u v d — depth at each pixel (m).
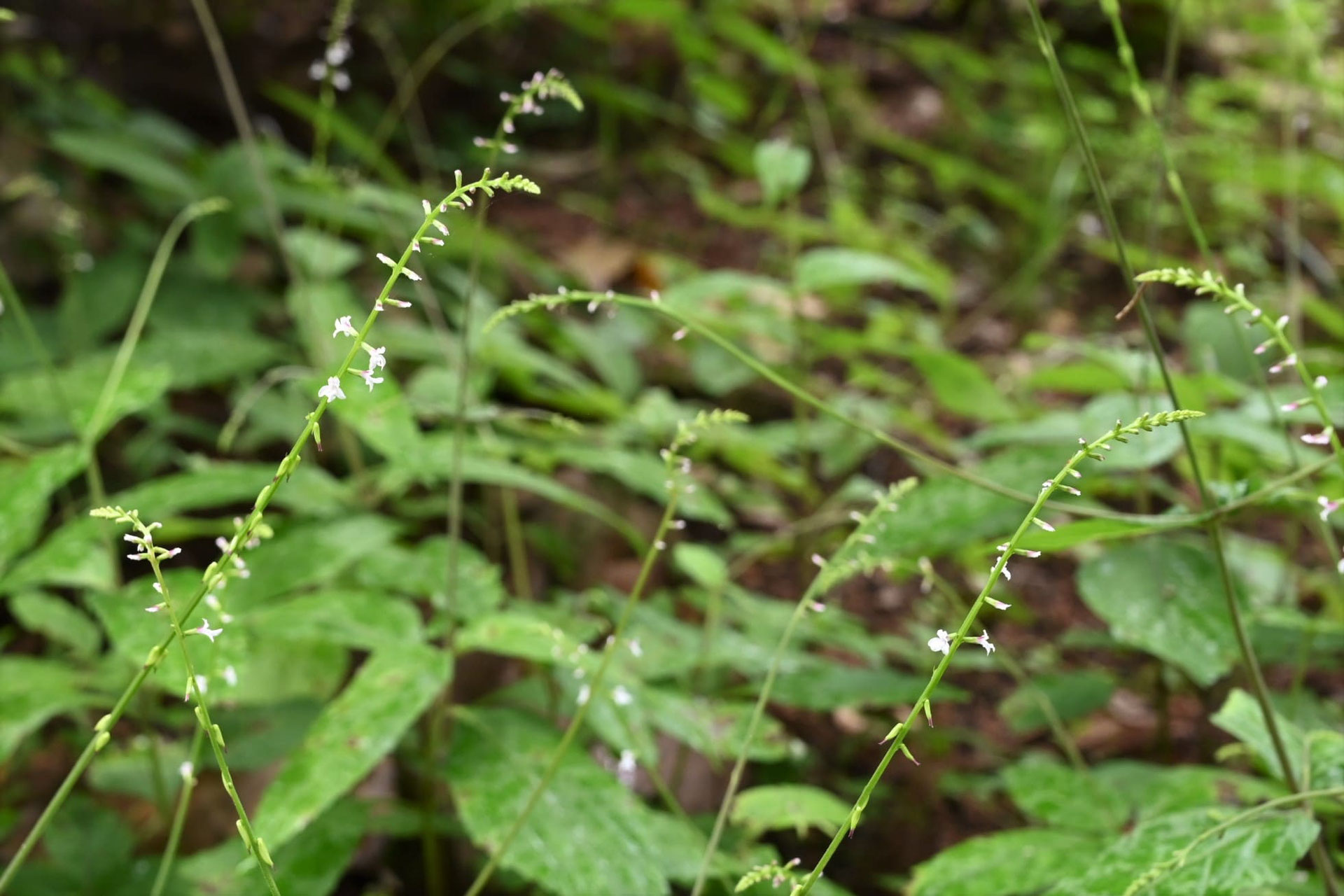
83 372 2.52
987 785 2.36
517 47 5.65
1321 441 1.34
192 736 2.29
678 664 2.08
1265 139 5.41
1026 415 3.34
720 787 2.34
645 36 6.07
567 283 4.07
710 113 5.56
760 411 3.80
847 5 7.06
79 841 1.94
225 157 3.38
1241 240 4.97
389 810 1.99
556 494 2.03
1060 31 5.93
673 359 3.84
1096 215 5.18
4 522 1.77
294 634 1.71
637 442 2.92
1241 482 1.57
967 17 6.77
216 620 1.65
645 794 2.25
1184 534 2.48
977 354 4.46
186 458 2.51
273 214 2.52
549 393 2.79
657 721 1.89
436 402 2.43
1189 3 6.18
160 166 3.39
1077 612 3.27
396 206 2.78
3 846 2.22
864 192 5.51
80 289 3.41
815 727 2.67
